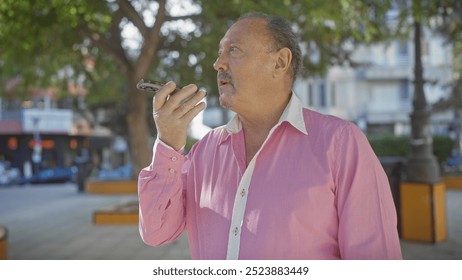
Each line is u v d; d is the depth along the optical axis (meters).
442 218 6.92
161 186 1.67
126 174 23.14
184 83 12.13
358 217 1.53
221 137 1.82
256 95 1.66
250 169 1.63
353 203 1.53
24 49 9.77
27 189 20.09
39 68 13.07
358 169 1.55
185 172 1.92
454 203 11.45
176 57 12.26
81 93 21.36
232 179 1.70
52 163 31.23
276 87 1.68
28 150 30.12
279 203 1.55
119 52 10.81
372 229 1.53
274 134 1.64
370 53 30.55
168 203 1.70
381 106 30.98
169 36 11.77
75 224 9.73
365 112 30.97
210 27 10.15
